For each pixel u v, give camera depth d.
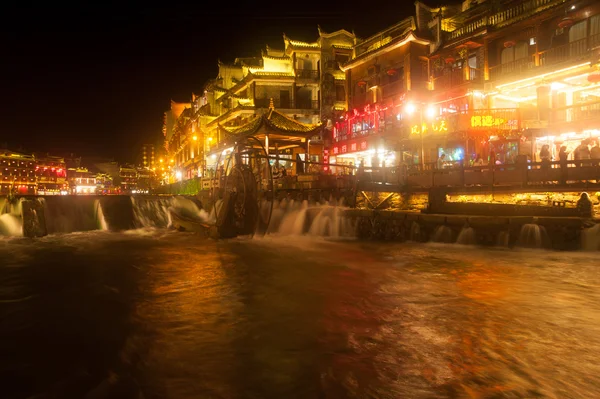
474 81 26.86
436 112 30.23
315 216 20.38
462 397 4.31
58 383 4.72
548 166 16.39
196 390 4.53
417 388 4.51
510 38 26.05
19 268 12.37
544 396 4.33
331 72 43.31
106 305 8.09
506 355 5.41
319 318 7.11
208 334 6.34
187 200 28.27
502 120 24.06
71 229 23.12
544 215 15.05
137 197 26.22
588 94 23.72
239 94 49.09
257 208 18.92
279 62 46.41
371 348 5.70
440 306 7.81
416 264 12.38
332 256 14.11
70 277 10.98
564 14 22.81
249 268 12.10
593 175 15.19
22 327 6.74
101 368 5.12
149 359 5.39
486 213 16.34
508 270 11.23
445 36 30.67
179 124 74.12
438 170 19.75
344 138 37.75
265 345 5.85
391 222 17.72
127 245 17.59
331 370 5.00
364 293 8.92
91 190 126.56
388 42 34.31
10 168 98.56
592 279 10.05
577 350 5.58
